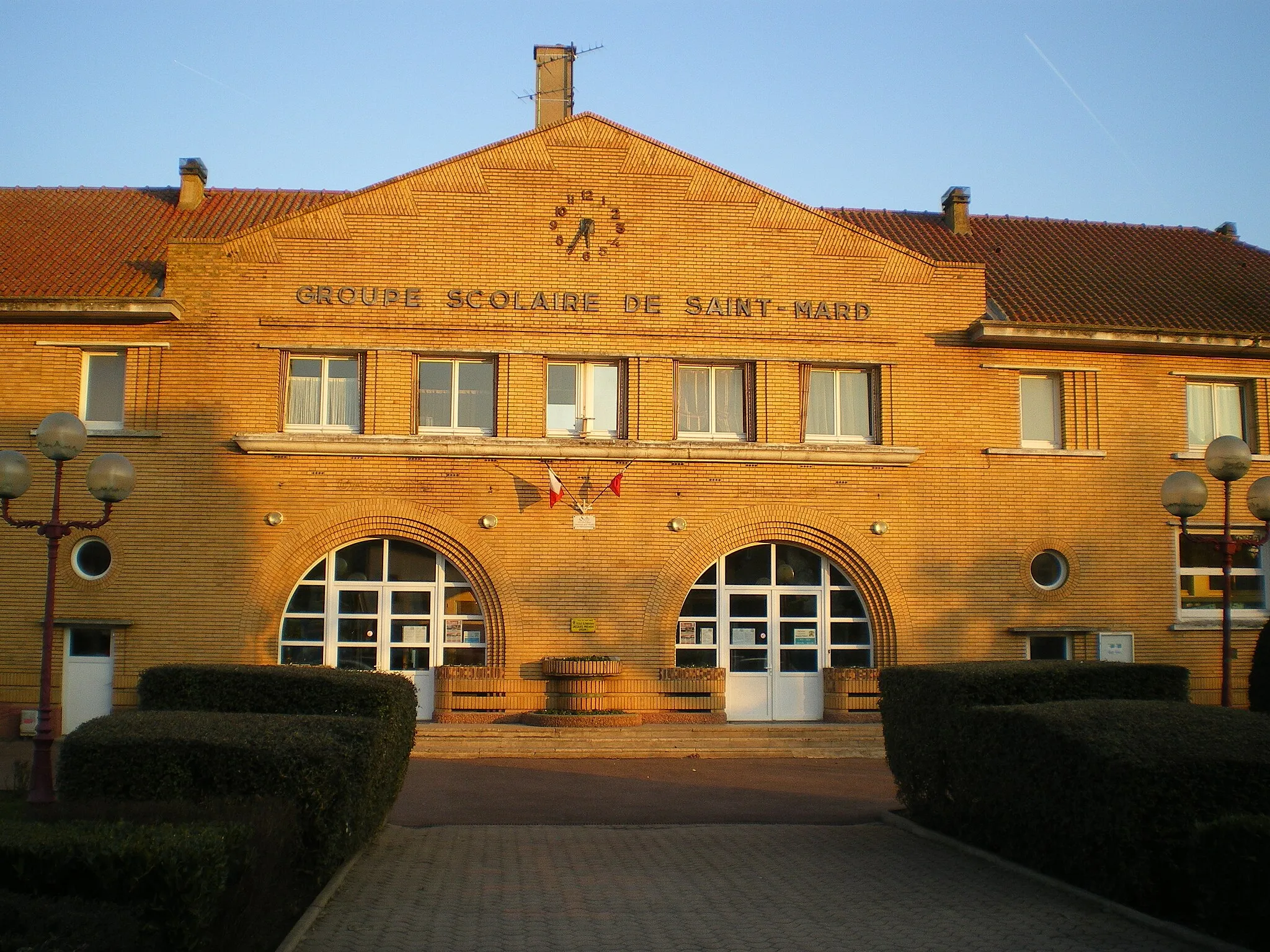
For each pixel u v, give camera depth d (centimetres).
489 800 1377
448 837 1146
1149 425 2055
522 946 761
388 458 1888
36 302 1834
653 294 1959
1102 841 860
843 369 2016
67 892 602
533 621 1878
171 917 593
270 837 715
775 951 758
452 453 1881
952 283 2023
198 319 1894
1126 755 838
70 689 1831
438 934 783
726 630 1956
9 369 1878
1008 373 2019
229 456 1867
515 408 1914
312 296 1906
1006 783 1003
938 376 2002
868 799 1412
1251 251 2536
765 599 1969
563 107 2350
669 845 1123
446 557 1900
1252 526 2066
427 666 1900
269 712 1126
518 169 1961
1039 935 792
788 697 1953
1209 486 2062
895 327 2002
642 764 1688
